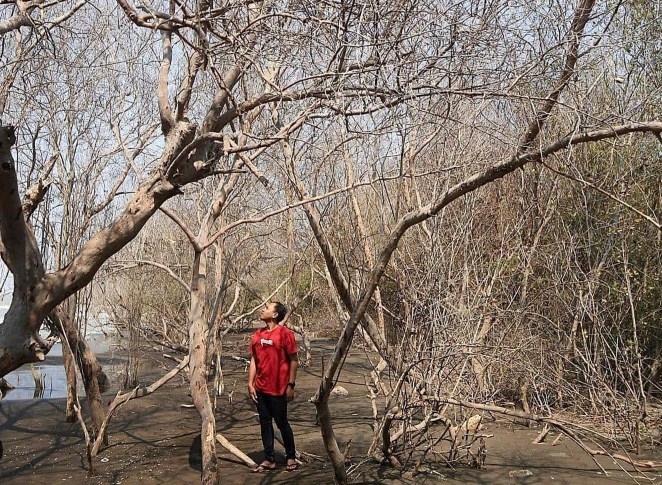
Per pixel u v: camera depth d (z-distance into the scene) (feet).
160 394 41.88
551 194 32.71
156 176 18.62
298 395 42.11
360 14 19.33
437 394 23.48
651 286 34.40
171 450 28.78
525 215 33.14
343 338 19.04
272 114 24.90
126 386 46.26
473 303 26.63
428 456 26.45
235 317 52.42
